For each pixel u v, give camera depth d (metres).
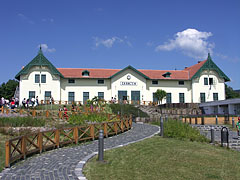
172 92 45.97
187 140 15.16
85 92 43.28
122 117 23.44
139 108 37.47
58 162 9.34
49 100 39.38
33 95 40.50
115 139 15.23
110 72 45.41
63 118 22.83
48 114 23.28
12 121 18.28
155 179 7.58
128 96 43.69
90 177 7.54
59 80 41.50
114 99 41.84
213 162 10.05
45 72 41.12
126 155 10.44
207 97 46.22
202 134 17.70
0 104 30.09
